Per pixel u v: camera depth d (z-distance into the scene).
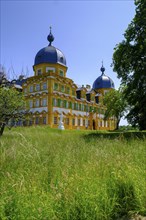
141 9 23.33
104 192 2.70
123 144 6.90
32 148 5.41
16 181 3.00
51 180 3.05
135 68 23.52
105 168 3.66
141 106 23.45
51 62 52.59
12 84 17.19
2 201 2.39
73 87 55.78
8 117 14.76
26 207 2.31
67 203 2.47
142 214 2.67
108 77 81.06
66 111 51.66
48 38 56.50
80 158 4.73
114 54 25.22
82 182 2.92
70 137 11.12
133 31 23.67
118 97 53.62
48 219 2.27
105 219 2.48
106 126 71.25
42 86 48.22
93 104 64.62
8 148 5.27
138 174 3.36
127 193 2.87
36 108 48.28
